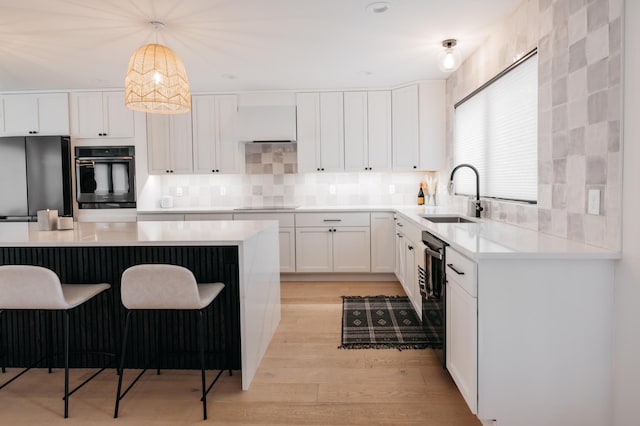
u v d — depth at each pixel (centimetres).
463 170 427
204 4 276
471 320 192
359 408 222
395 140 495
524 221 277
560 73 230
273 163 549
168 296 214
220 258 265
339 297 431
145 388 247
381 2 277
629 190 177
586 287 187
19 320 274
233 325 267
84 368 274
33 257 271
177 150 516
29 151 487
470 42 354
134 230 288
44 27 310
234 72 433
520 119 299
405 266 402
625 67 178
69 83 468
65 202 492
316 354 291
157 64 262
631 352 176
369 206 532
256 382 252
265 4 277
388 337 320
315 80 468
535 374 190
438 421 210
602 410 191
